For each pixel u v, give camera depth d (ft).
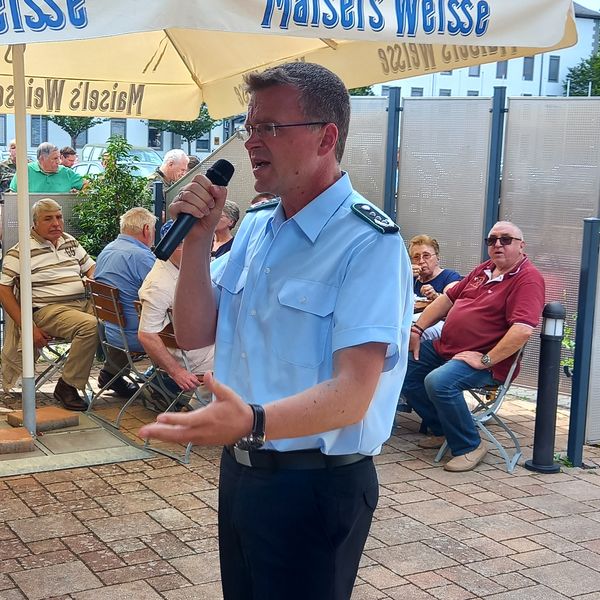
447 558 13.46
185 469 16.98
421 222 25.43
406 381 18.98
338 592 7.36
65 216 27.86
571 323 23.52
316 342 6.79
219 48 19.79
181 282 7.46
